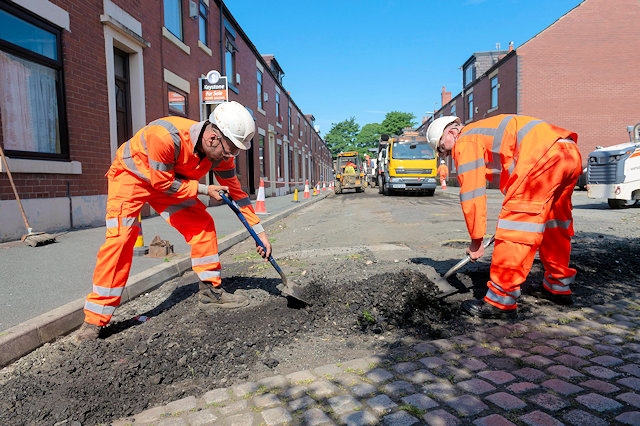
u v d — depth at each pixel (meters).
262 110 20.64
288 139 28.58
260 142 20.45
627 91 21.16
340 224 8.96
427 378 2.20
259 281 4.12
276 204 15.04
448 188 28.86
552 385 2.08
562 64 21.31
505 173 3.06
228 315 3.24
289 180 29.30
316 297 3.47
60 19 6.72
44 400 2.10
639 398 1.94
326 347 2.68
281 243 6.77
